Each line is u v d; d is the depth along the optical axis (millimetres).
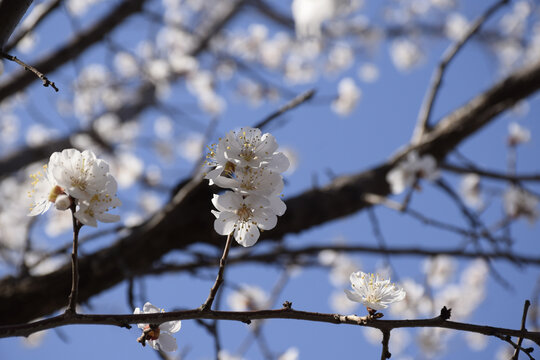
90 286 1082
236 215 802
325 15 838
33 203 796
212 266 1166
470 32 1235
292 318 794
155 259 1121
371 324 795
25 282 1062
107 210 784
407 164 1252
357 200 1237
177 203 1040
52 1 1164
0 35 819
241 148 799
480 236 1188
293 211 1196
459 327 795
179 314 787
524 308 796
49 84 792
